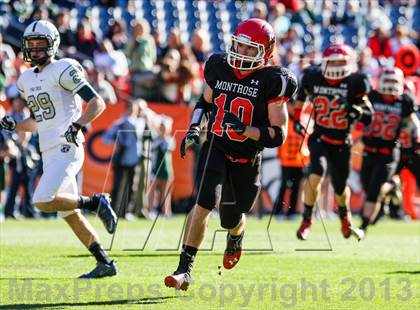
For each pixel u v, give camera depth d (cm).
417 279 2275
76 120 2178
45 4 5184
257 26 1956
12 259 2567
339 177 3105
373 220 3984
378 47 5616
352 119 3059
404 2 6962
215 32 6241
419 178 3625
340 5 6812
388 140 3516
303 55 5306
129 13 5962
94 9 5844
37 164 4253
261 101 1972
